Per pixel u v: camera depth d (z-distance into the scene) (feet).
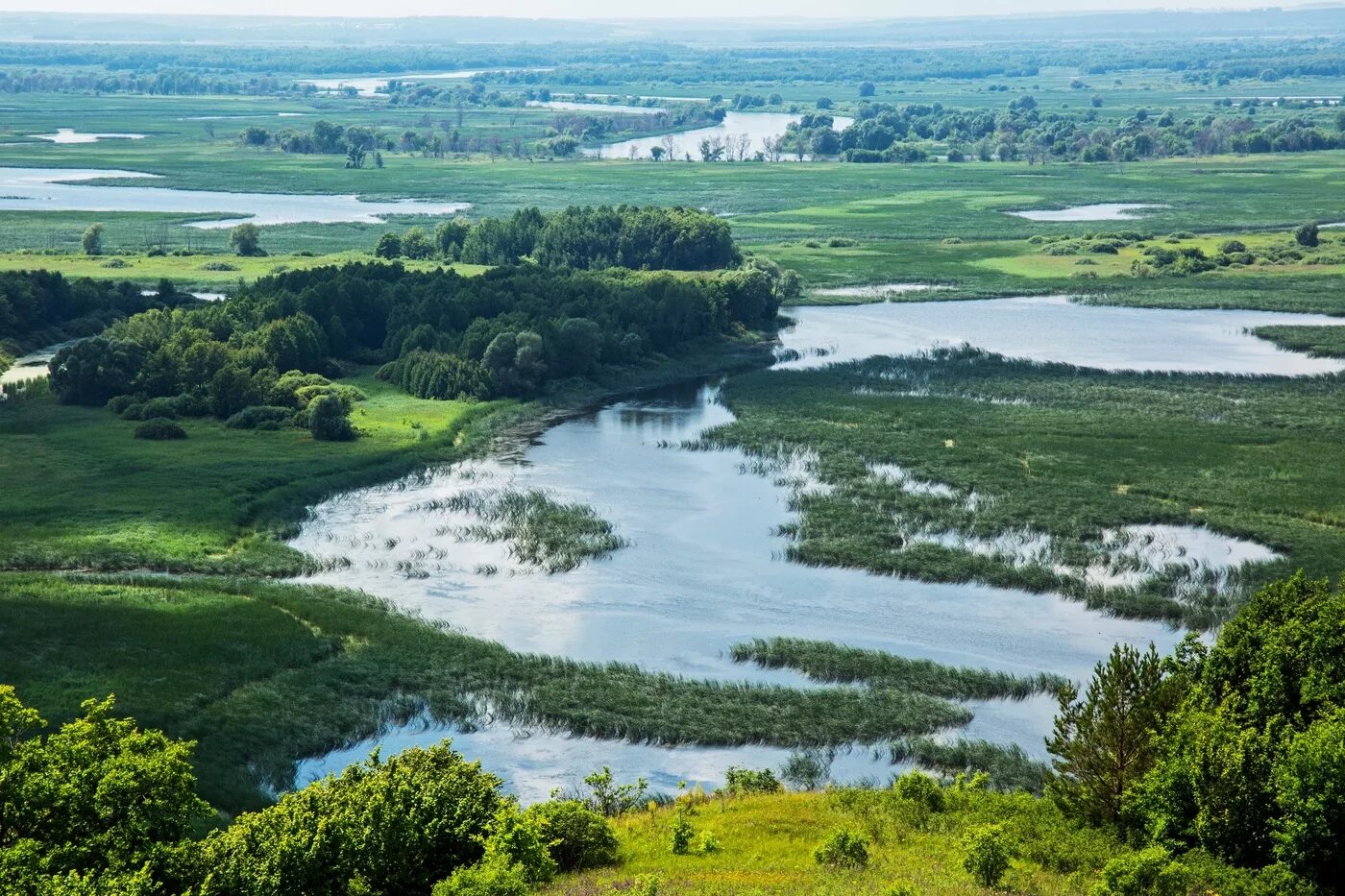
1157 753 202.08
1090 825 207.41
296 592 334.65
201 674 282.15
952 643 311.06
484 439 491.31
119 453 448.24
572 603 334.44
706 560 363.76
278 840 178.40
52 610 311.06
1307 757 183.62
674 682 289.12
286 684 282.56
